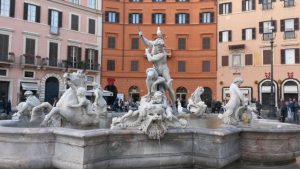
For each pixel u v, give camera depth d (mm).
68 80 9328
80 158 6559
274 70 47156
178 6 54406
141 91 53938
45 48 45875
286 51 46594
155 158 7516
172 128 7836
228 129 7988
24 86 42812
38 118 9891
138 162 7328
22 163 6910
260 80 48094
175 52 54188
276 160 8562
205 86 52875
